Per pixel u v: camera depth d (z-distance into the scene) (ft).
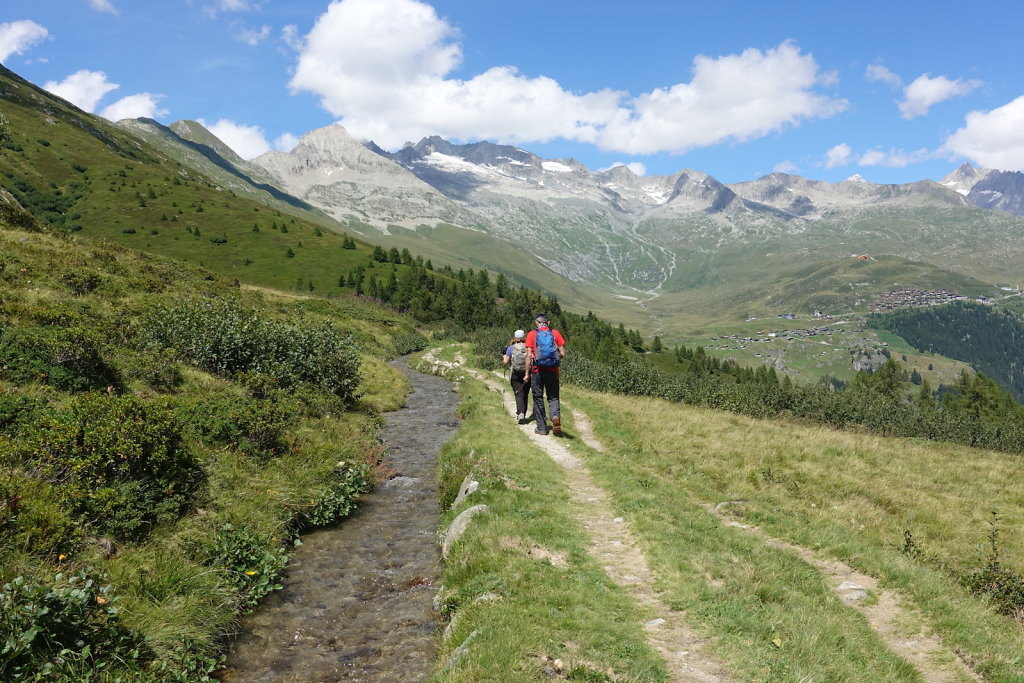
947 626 27.35
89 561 24.36
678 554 30.42
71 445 29.76
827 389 142.31
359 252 530.68
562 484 42.70
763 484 51.24
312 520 38.29
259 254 498.28
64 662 18.26
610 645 21.07
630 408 81.71
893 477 59.11
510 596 24.34
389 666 22.31
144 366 52.13
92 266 90.99
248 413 46.60
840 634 24.85
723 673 20.35
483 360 155.12
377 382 102.53
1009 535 44.42
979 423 128.57
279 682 21.33
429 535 37.40
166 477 32.55
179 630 22.65
